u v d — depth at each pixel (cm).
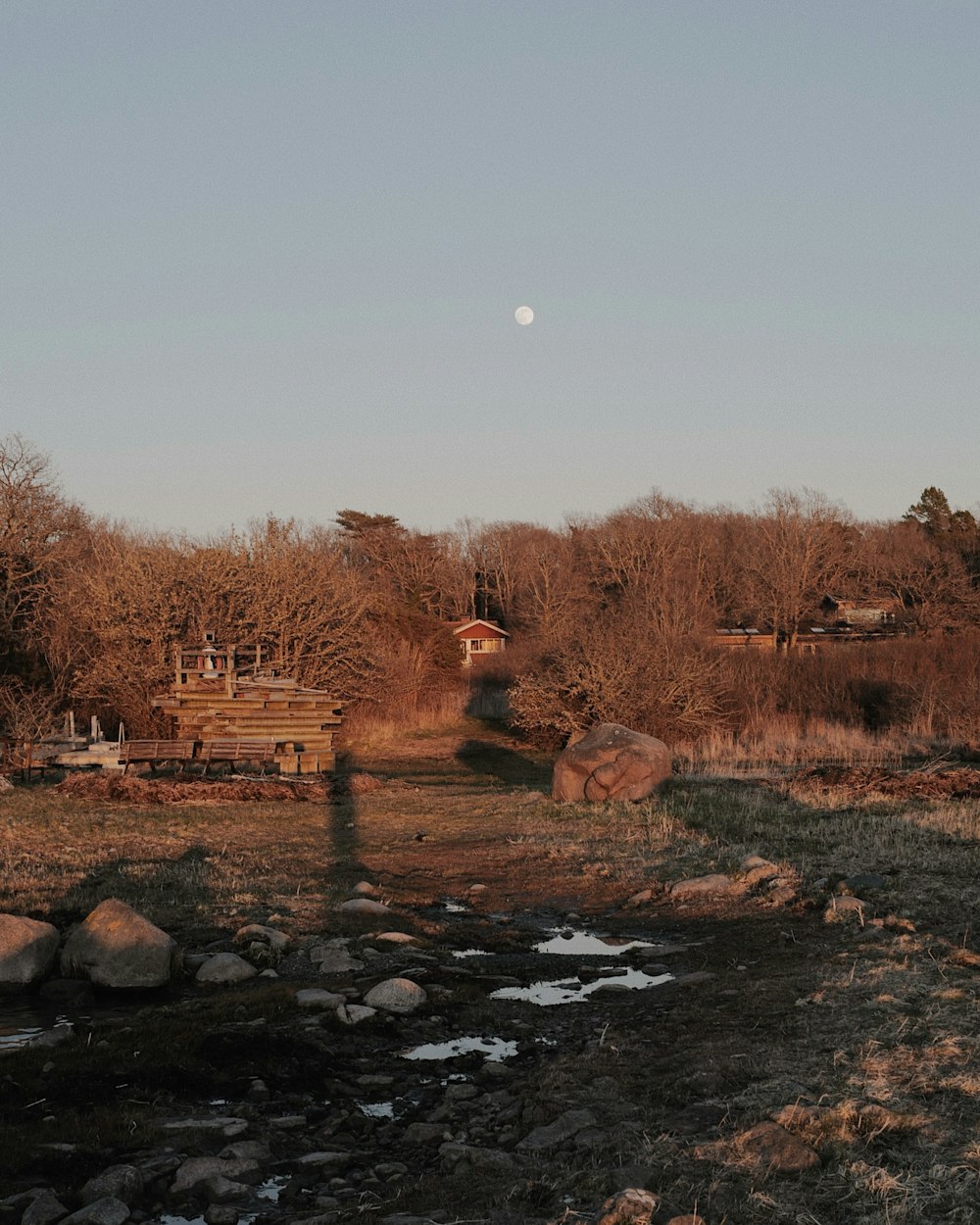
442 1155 625
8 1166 603
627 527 8225
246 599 3806
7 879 1314
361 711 4034
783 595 7706
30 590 3841
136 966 961
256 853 1566
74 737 2766
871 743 3225
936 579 7844
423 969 998
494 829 1780
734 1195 541
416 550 8344
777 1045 750
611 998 923
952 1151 574
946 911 1111
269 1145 645
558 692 3562
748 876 1305
